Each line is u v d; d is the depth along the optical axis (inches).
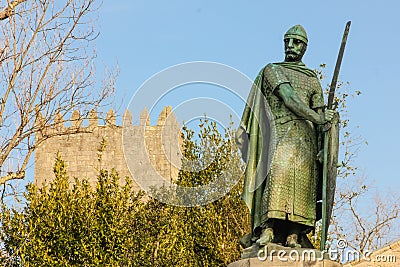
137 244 1117.1
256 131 480.4
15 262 987.3
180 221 1156.5
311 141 472.7
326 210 456.8
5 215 991.0
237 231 1151.0
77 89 825.5
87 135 2310.5
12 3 722.8
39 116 807.7
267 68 486.3
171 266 1130.7
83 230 1020.5
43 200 1021.8
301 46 491.5
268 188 465.7
